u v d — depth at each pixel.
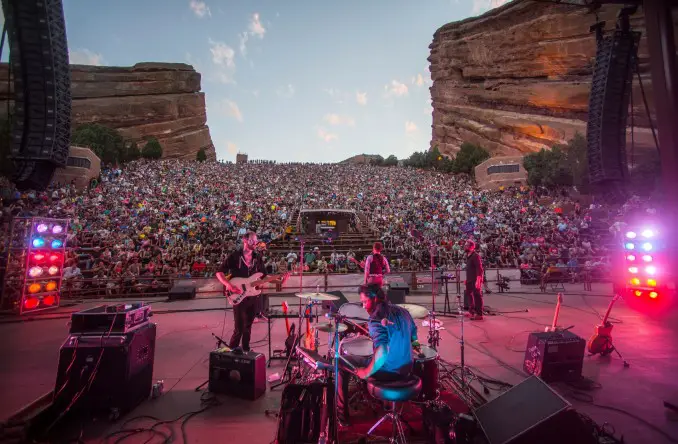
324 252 19.25
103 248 16.45
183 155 77.69
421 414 3.60
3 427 3.28
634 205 24.19
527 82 57.38
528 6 55.72
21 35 6.40
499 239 20.44
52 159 6.61
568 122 48.28
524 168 40.56
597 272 13.48
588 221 23.30
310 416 3.24
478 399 3.91
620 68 10.76
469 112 68.81
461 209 30.81
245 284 4.91
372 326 3.17
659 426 3.46
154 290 11.98
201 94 83.81
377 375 3.17
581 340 4.52
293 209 29.28
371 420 3.58
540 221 25.58
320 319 7.54
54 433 3.42
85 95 70.56
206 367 5.09
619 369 4.94
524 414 3.02
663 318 7.75
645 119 35.09
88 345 3.73
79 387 3.69
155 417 3.70
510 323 7.42
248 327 4.96
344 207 30.86
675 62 3.26
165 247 17.69
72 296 11.10
